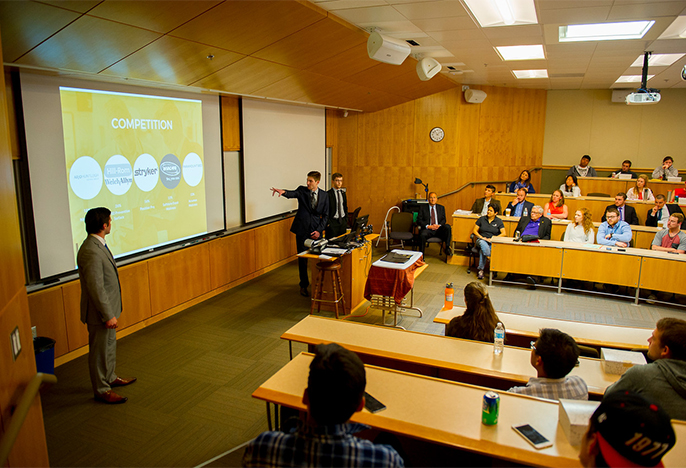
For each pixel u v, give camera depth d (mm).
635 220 7098
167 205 5285
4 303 1740
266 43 4195
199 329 4973
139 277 4898
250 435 3152
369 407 2131
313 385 1228
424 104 9578
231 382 3871
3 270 1767
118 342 4629
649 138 10000
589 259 6012
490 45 5617
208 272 5941
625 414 1016
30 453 1907
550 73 7961
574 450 1833
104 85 4406
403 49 4746
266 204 7223
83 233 4297
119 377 3861
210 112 5871
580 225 6562
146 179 4969
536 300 5996
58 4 2648
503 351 2898
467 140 9781
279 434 1270
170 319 5250
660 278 5645
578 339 3262
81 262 3330
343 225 6691
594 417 1103
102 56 3570
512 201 7840
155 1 2895
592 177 8914
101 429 3209
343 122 9828
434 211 8062
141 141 4871
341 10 4043
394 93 8062
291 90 6328
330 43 4688
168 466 2834
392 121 9695
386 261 4910
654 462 1000
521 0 3965
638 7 4062
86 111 4250
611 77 8375
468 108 9648
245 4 3293
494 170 10164
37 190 3855
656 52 6062
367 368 2521
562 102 10344
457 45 5625
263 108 6930
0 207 1777
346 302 5477
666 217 6945
